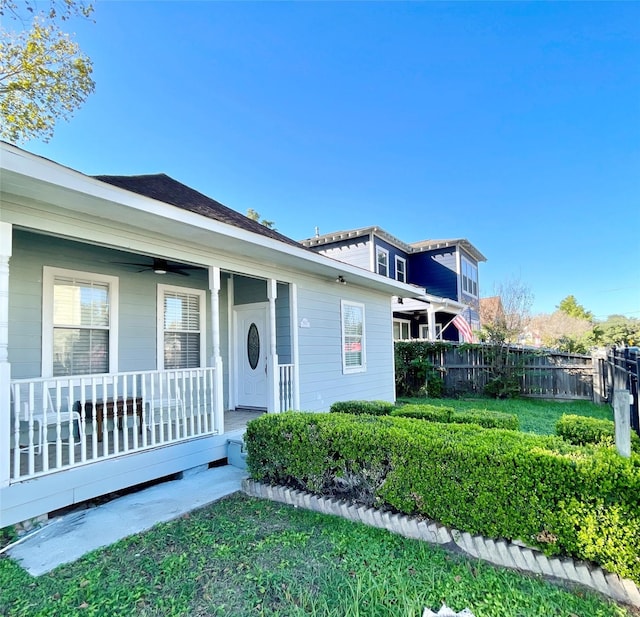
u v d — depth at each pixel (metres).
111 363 5.82
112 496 4.20
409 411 5.31
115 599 2.42
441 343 12.09
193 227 4.61
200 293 7.24
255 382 7.53
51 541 3.21
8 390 3.33
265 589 2.51
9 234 3.48
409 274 20.28
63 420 4.62
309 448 3.88
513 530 2.80
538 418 8.11
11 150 3.00
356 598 2.33
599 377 10.16
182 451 4.77
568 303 35.59
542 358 10.93
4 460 3.28
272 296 6.68
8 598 2.46
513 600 2.37
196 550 3.02
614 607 2.33
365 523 3.47
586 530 2.55
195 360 7.12
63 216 3.93
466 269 20.61
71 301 5.46
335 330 8.48
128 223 4.44
